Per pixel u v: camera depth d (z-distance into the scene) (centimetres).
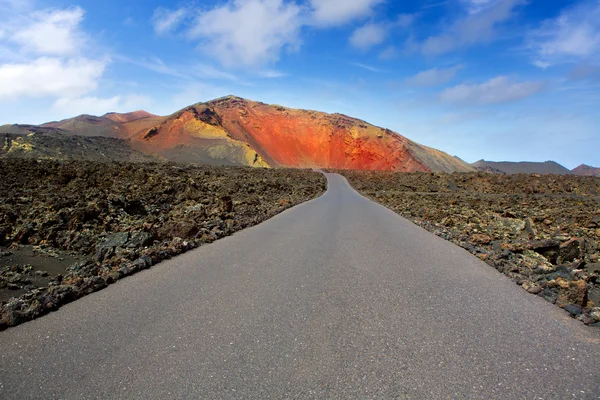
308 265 660
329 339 360
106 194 1408
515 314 442
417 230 1170
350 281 563
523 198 3456
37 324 396
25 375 293
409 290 525
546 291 526
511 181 4603
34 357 322
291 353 330
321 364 311
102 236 909
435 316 427
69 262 737
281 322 400
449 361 320
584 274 716
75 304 459
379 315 425
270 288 520
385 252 793
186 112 16738
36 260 724
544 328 401
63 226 951
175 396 264
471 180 4838
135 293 498
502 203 2806
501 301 491
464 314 436
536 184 4331
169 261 687
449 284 561
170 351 332
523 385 284
